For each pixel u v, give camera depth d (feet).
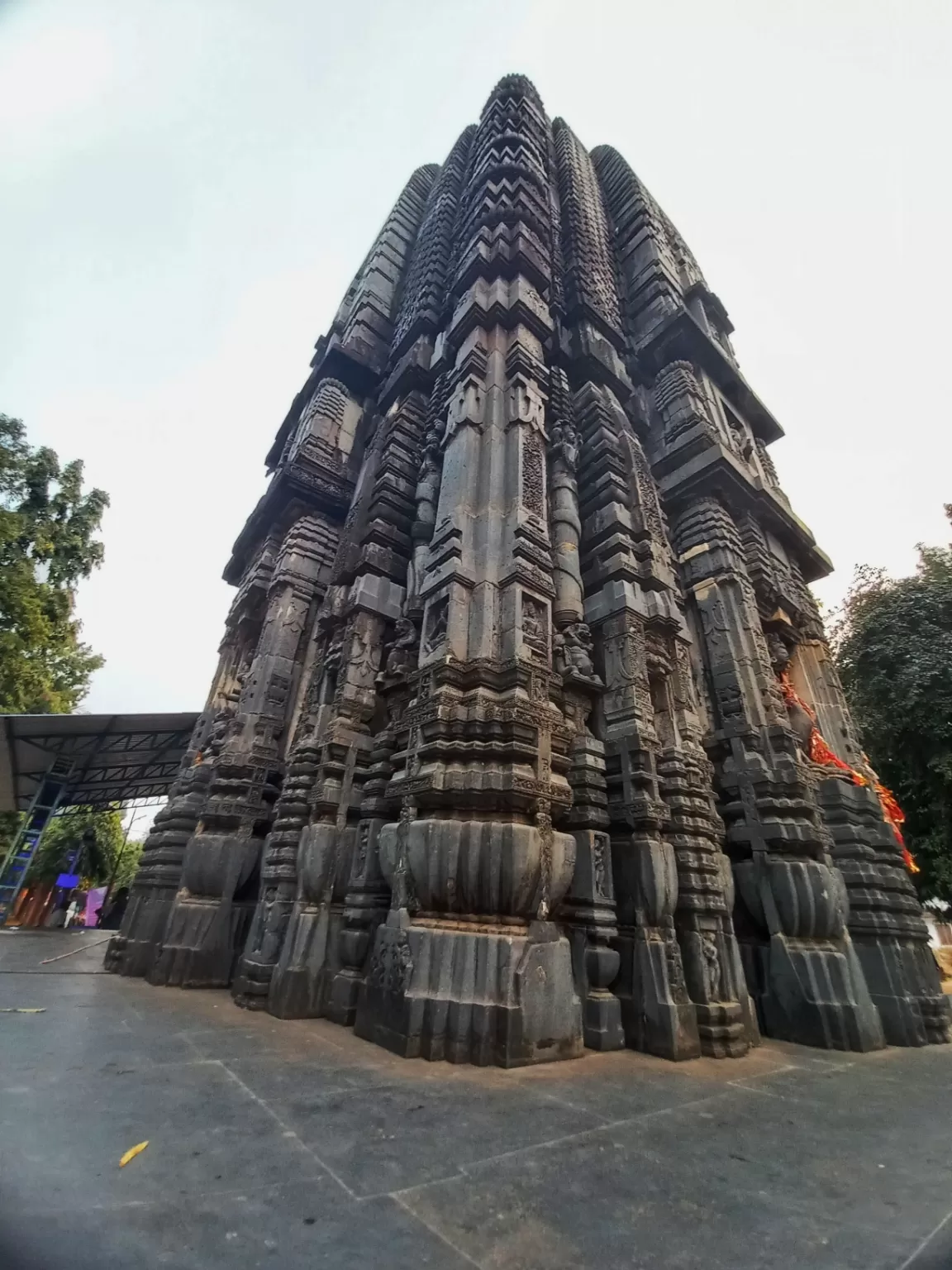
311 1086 16.25
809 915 29.12
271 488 55.67
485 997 19.74
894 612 61.16
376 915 26.84
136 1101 14.21
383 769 29.94
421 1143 12.62
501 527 31.94
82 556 106.32
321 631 41.86
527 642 28.12
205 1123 13.09
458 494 32.63
